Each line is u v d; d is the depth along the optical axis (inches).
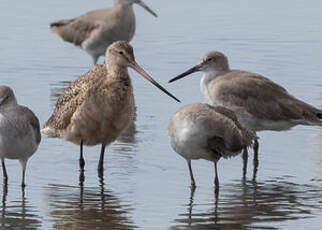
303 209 525.3
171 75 846.5
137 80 834.2
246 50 925.8
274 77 827.4
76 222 503.2
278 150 649.6
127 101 600.7
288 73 840.3
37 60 909.2
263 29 1012.5
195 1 1150.3
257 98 663.8
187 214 516.1
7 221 504.1
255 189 563.5
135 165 614.9
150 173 597.6
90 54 955.3
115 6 964.6
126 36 964.6
